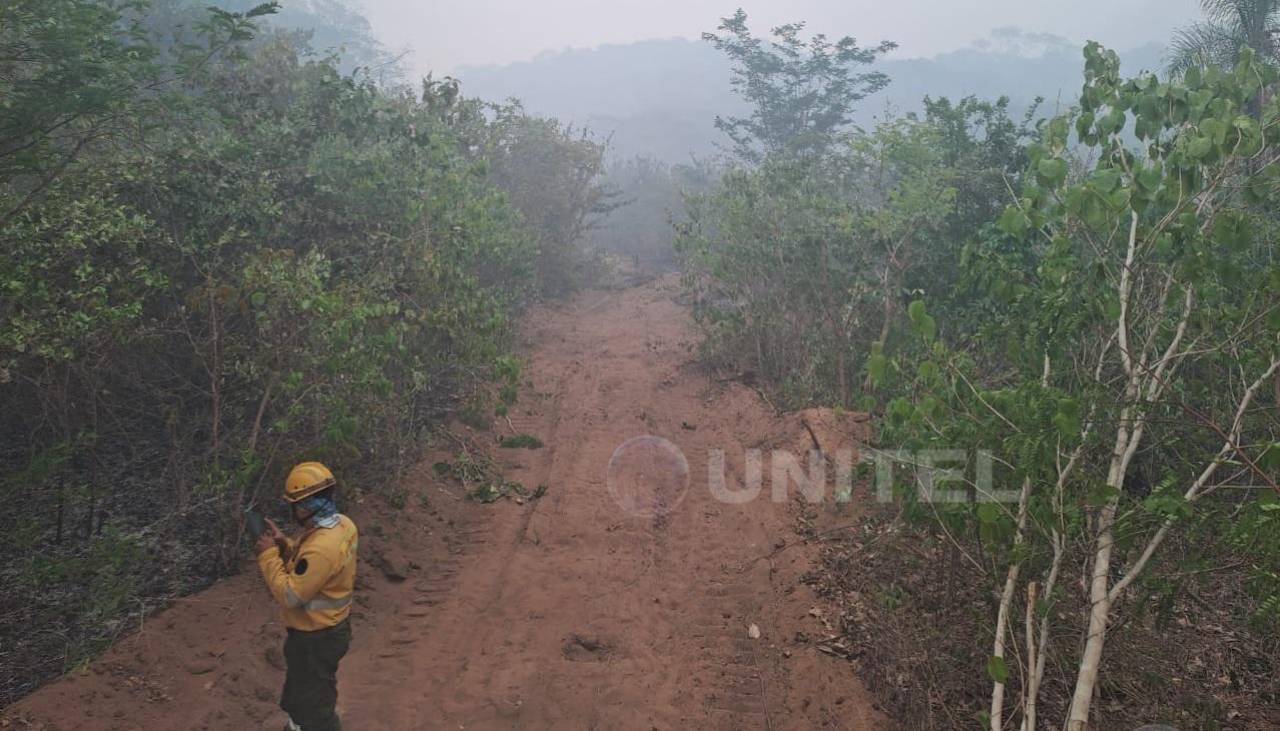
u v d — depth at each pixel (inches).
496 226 499.8
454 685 215.9
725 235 513.3
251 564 256.4
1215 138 186.4
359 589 258.2
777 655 235.1
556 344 605.0
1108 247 206.5
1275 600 164.7
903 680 214.7
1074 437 181.8
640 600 265.3
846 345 437.7
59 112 246.1
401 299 349.7
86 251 267.4
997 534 177.5
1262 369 192.7
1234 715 202.1
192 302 267.7
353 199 378.0
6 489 246.1
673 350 588.1
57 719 180.1
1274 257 240.2
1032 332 213.6
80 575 236.5
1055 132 226.4
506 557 288.4
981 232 374.0
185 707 193.8
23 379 257.3
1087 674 175.9
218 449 265.4
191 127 333.1
